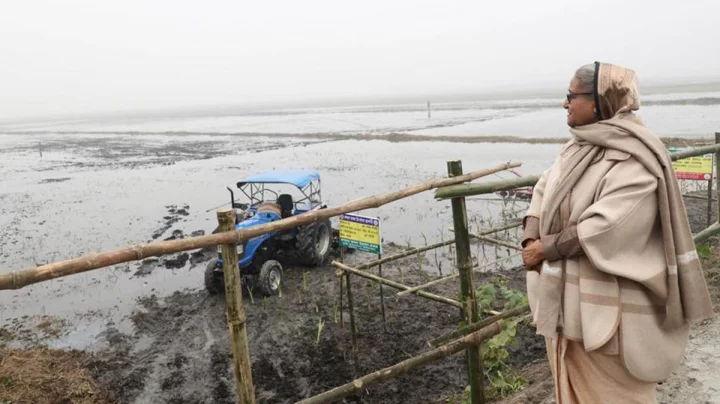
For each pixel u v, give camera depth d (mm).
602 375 2141
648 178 1973
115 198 18203
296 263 10086
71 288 9289
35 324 7805
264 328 7383
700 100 48969
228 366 6457
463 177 3285
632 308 2014
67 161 31453
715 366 3615
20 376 6074
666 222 2010
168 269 10164
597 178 2066
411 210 13781
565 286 2131
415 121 50438
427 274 9039
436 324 7125
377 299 8078
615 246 1957
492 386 4547
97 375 6305
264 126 56844
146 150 36094
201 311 8117
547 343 2537
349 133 40094
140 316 7980
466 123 43719
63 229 14008
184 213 15180
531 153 23594
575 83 2215
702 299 2072
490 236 10688
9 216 16016
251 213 9883
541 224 2244
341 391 2652
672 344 2090
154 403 5766
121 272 10062
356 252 10594
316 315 7664
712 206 11102
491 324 3230
